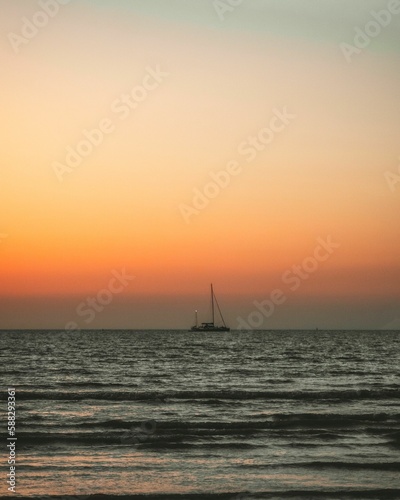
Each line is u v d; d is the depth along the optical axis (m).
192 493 14.77
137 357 70.50
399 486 15.48
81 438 20.09
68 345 107.19
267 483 15.66
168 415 25.14
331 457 18.17
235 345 111.94
